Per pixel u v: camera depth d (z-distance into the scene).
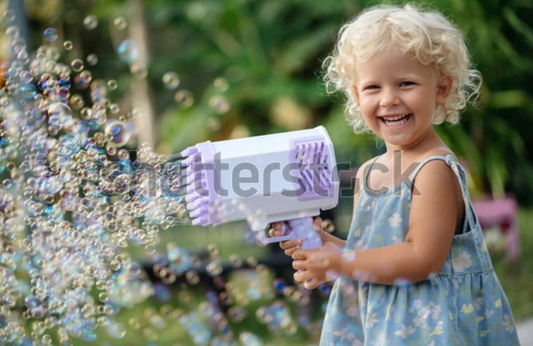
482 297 2.12
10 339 2.82
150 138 9.55
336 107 8.32
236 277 5.09
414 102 2.09
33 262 3.14
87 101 7.46
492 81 8.18
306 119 8.89
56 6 9.67
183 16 9.76
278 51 9.16
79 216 2.52
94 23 3.27
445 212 2.06
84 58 9.87
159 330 4.52
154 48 10.70
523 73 8.38
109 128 2.68
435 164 2.09
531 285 5.46
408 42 2.07
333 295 2.28
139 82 9.54
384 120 2.14
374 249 2.07
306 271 2.09
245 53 9.22
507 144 8.44
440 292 2.06
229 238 7.17
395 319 2.08
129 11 9.67
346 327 2.24
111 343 4.31
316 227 2.16
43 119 2.80
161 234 7.45
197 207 2.05
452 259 2.10
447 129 7.53
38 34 9.52
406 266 2.03
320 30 8.88
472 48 7.57
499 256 6.43
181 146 8.52
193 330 4.47
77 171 2.52
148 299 4.97
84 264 2.56
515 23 7.68
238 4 9.07
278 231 2.12
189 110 8.90
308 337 4.43
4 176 4.74
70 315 2.68
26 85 2.80
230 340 4.41
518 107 8.46
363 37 2.12
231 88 8.80
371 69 2.12
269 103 8.91
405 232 2.12
